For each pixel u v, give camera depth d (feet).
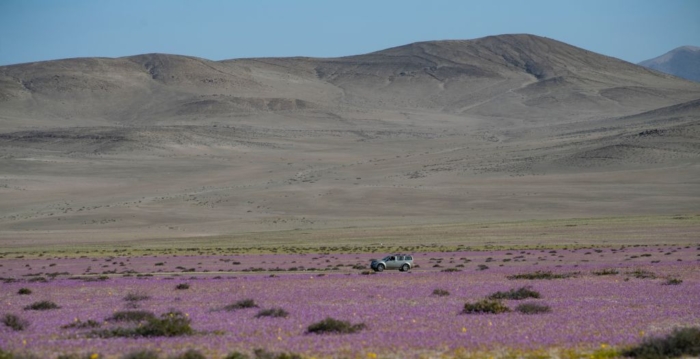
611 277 281.74
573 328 150.00
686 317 165.99
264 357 121.08
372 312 182.80
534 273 303.89
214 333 152.35
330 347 131.85
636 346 126.93
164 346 135.95
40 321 176.55
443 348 130.21
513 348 128.88
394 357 123.44
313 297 225.56
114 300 232.32
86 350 132.57
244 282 290.97
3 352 124.98
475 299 212.64
